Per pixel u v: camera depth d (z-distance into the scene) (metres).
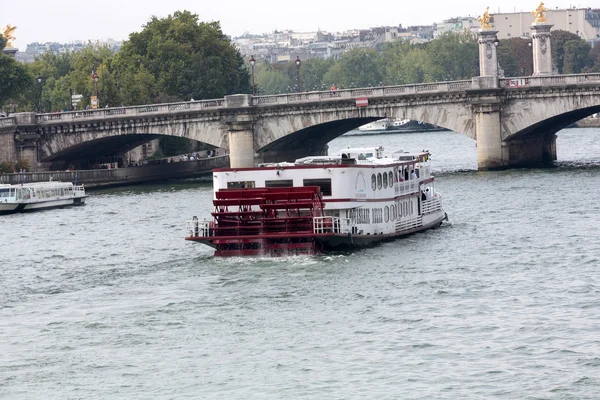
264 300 124.75
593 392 93.19
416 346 106.00
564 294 122.25
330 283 131.00
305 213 148.00
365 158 169.50
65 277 146.50
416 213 167.12
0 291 138.62
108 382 100.56
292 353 105.88
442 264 140.38
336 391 96.00
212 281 135.25
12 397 97.88
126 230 190.12
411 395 94.25
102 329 116.62
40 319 122.00
